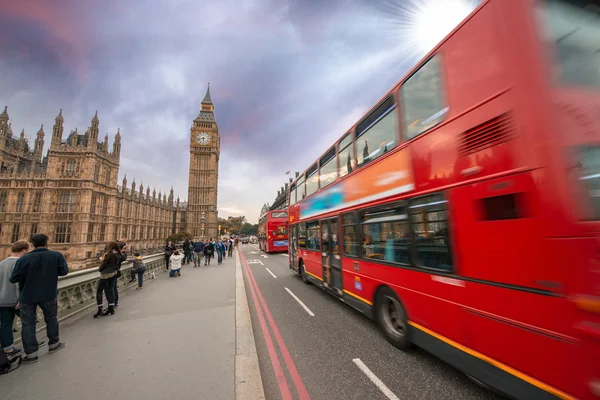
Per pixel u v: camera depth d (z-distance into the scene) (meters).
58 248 58.09
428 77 3.74
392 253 4.55
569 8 2.28
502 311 2.55
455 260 3.15
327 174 8.06
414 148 3.98
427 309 3.66
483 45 2.86
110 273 6.70
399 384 3.54
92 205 63.44
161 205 105.88
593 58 2.15
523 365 2.35
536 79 2.30
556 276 2.10
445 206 3.32
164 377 3.68
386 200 4.73
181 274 13.97
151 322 6.05
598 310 1.82
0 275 4.27
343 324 6.04
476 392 3.30
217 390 3.36
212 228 112.50
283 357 4.48
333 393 3.40
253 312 7.14
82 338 5.12
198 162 116.56
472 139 2.94
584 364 1.90
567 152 2.11
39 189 62.44
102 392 3.35
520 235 2.40
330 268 7.65
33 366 4.02
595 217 1.94
